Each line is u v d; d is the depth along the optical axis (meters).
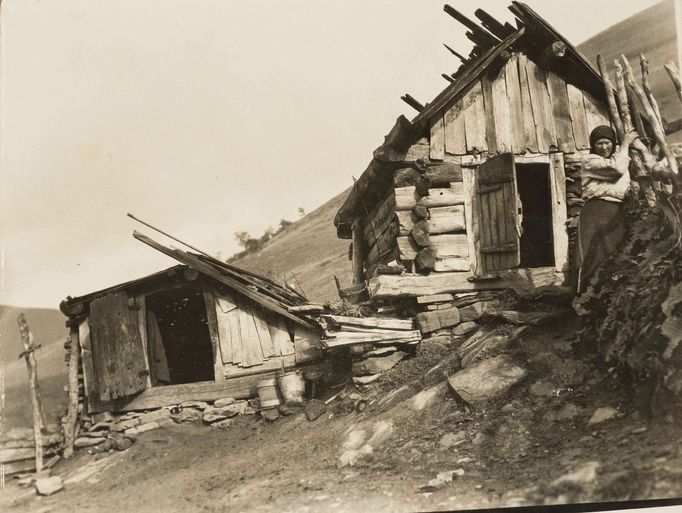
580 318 7.84
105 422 11.14
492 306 9.07
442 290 9.27
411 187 9.59
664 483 5.38
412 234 9.41
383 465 6.99
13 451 10.64
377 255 11.96
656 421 5.99
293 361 10.98
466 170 9.59
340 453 7.63
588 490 5.57
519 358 7.74
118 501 8.07
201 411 10.92
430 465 6.68
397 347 9.43
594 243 7.74
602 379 6.88
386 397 8.52
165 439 10.34
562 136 9.73
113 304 11.50
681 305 6.31
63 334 27.59
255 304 11.29
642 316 6.68
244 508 6.65
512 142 9.63
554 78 9.90
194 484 8.05
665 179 7.31
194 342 15.07
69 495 8.88
